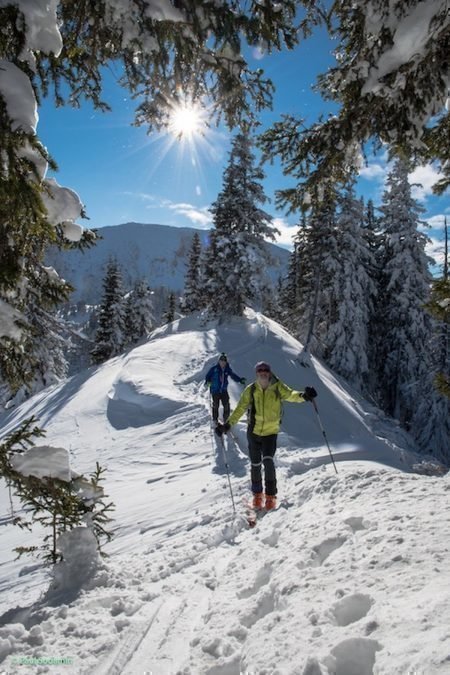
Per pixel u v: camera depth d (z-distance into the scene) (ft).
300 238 88.63
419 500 13.26
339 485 18.25
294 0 11.51
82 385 79.56
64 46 10.32
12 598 17.15
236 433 42.75
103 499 32.48
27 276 11.05
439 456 78.95
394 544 10.04
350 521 12.85
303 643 7.40
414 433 85.56
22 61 8.09
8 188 7.44
